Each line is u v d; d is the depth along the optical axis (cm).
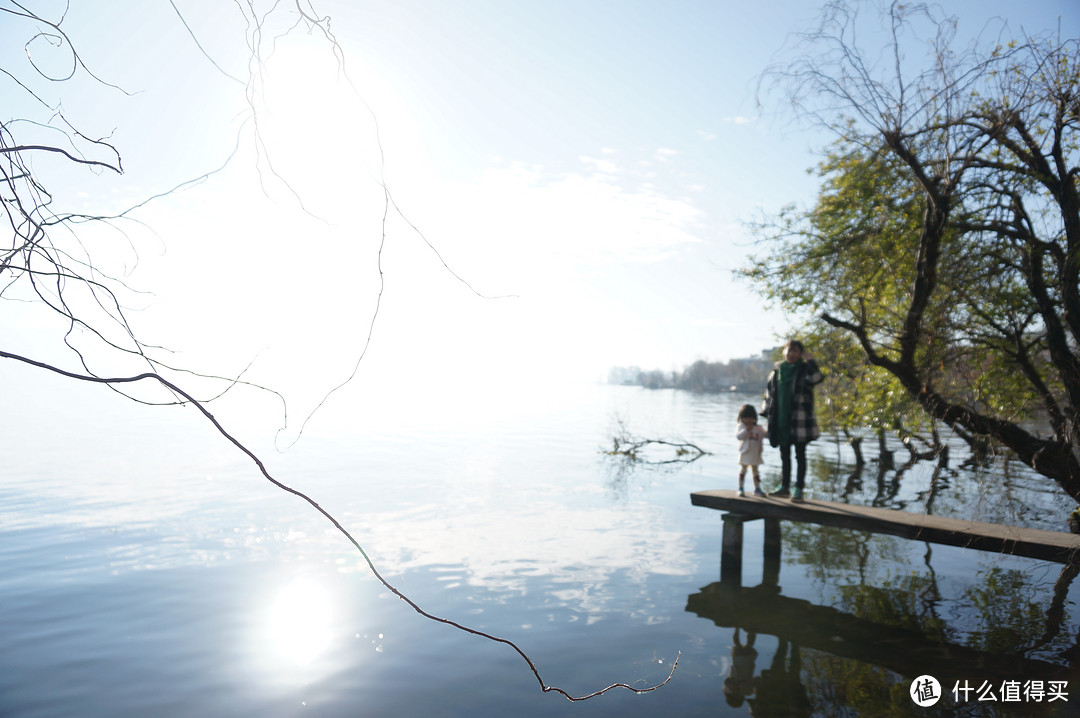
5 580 806
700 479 1736
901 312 908
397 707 498
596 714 488
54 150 165
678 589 796
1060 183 755
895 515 727
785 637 641
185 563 884
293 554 934
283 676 550
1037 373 843
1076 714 482
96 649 604
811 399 811
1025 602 746
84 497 1361
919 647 615
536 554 955
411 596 758
